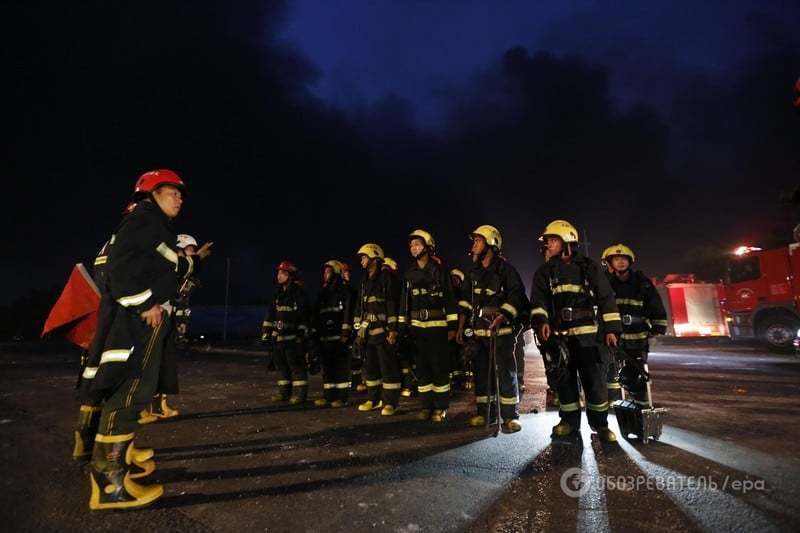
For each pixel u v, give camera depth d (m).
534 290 4.44
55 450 3.83
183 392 7.26
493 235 4.87
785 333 13.98
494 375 4.68
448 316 4.99
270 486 2.95
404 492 2.81
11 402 6.14
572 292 4.29
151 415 5.05
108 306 2.85
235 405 6.07
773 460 3.39
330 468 3.30
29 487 2.99
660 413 3.89
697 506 2.57
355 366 7.64
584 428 4.52
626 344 4.85
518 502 2.64
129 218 2.81
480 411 4.73
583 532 2.28
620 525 2.35
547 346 4.31
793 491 2.79
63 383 8.12
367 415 5.36
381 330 5.48
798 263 13.73
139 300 2.70
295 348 6.23
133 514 2.55
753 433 4.22
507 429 4.37
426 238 5.27
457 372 7.61
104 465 2.62
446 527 2.34
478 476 3.08
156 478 3.12
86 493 2.88
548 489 2.84
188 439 4.19
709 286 18.67
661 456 3.50
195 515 2.53
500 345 4.50
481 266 4.93
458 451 3.70
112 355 2.68
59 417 5.14
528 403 6.12
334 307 6.18
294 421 4.98
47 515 2.55
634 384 4.57
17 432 4.45
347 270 6.55
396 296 5.57
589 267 4.29
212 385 8.13
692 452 3.61
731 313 15.34
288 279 6.38
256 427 4.68
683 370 9.87
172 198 3.16
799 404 5.70
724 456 3.49
